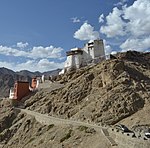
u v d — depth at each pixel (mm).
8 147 92250
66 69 133500
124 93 84875
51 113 97000
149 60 124500
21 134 94875
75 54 132625
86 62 131125
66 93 101125
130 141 50812
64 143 68750
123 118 77625
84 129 70375
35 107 108625
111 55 125125
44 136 80688
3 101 129375
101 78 97438
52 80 126938
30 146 80688
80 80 103750
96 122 76625
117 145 55281
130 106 80000
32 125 96000
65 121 80625
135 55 125125
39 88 126812
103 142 58969
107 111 80875
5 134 100188
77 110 89375
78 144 65312
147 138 48750
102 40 133500
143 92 85500
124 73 94812
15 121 107312
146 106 79625
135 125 69375
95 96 90750
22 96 125000
